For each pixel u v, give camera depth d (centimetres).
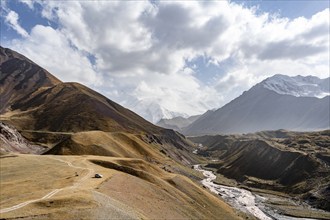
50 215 4934
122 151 18688
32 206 5406
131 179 9544
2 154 14112
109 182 8375
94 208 5428
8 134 19762
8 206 5481
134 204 7306
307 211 15262
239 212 12631
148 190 9231
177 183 11694
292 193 19212
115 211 5681
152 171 12719
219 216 10606
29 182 8038
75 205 5462
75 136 17538
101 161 11756
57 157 12469
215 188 19700
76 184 7619
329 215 14600
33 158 12088
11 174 9219
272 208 15612
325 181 18725
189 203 10188
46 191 6631
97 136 18700
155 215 7262
